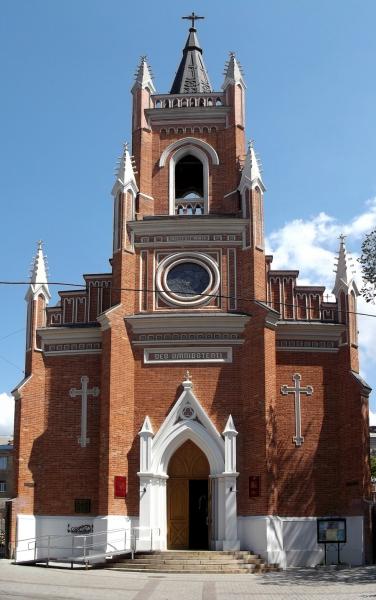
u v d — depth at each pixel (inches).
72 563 1249.4
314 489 1393.9
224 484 1331.2
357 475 1385.3
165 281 1478.8
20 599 839.1
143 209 1573.6
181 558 1244.5
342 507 1396.4
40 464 1427.2
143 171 1596.9
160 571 1198.9
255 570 1222.9
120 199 1519.4
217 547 1307.8
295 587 999.0
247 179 1514.5
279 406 1433.3
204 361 1413.6
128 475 1365.7
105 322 1417.3
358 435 1401.3
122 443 1371.8
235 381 1403.8
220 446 1357.0
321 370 1460.4
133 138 1637.6
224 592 936.3
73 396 1451.8
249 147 1541.6
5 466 4057.6
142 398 1407.5
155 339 1428.4
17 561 1331.2
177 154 1628.9
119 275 1466.5
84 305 1518.2
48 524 1391.5
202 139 1624.0
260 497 1316.4
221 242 1489.9
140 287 1480.1
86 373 1459.2
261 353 1386.6
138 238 1507.1
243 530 1320.1
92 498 1389.0
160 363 1418.6
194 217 1525.6
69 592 912.9
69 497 1397.6
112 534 1312.7
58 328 1476.4
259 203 1505.9
